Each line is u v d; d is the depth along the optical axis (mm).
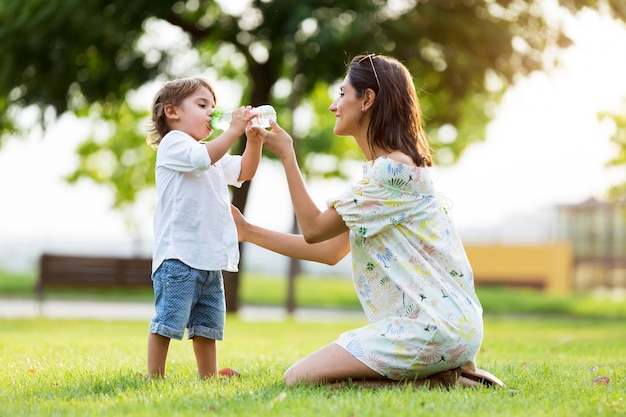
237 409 3715
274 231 5105
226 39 15594
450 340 4328
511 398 4105
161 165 4719
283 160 4656
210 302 4773
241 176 4930
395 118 4648
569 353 7641
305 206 4578
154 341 4664
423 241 4512
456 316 4391
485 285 31484
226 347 8008
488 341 9844
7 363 5824
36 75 14961
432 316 4332
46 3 13898
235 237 4840
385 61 4723
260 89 16422
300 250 5086
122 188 27781
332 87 15234
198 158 4566
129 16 14234
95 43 14641
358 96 4684
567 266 30922
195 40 15727
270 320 16969
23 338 8938
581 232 33594
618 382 4867
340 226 4574
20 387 4523
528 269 31062
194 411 3658
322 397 3941
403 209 4488
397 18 14453
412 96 4734
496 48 15180
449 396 4016
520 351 7891
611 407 3893
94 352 6883
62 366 5539
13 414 3662
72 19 13984
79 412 3680
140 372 5227
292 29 13359
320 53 14117
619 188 21094
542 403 3961
